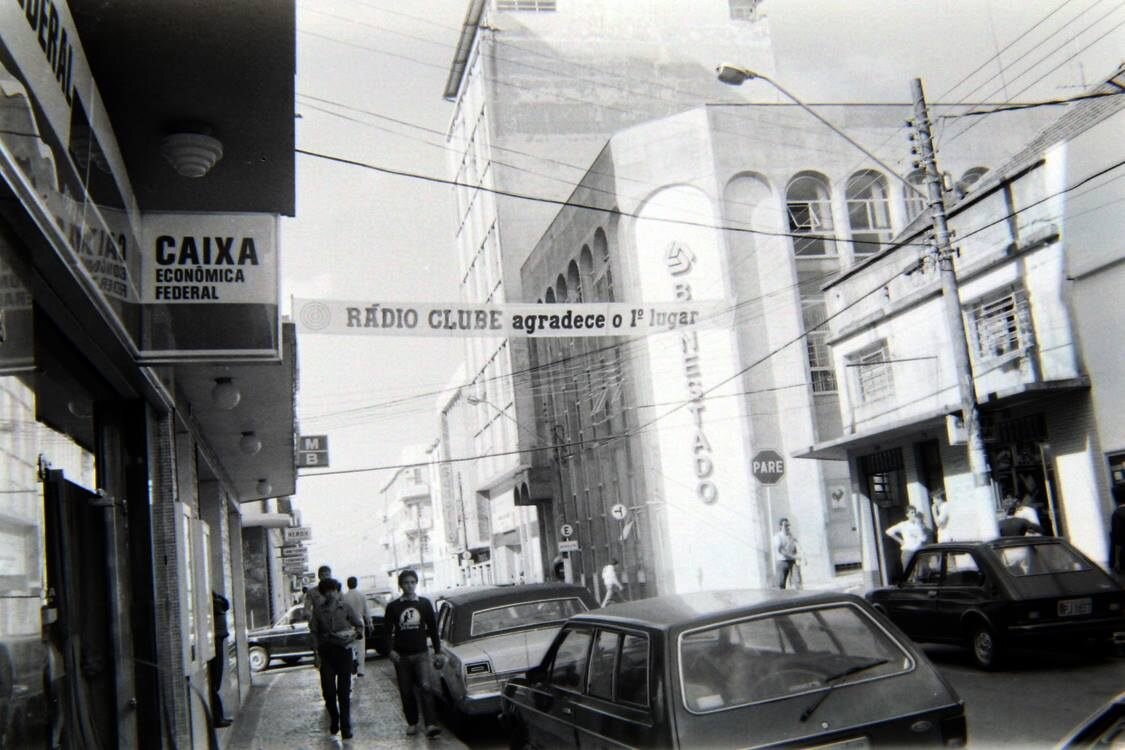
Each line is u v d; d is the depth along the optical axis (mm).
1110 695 8828
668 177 35062
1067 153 17328
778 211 34719
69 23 5023
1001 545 11258
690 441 33500
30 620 3908
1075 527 17766
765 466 29281
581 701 5348
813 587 28688
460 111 63906
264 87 6191
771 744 4352
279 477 22578
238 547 23203
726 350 33500
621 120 53281
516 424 50875
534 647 9992
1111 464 16812
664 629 4742
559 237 43594
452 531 79562
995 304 19578
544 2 54469
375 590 26375
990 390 19656
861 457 25656
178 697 8273
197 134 6574
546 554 50062
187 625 8703
